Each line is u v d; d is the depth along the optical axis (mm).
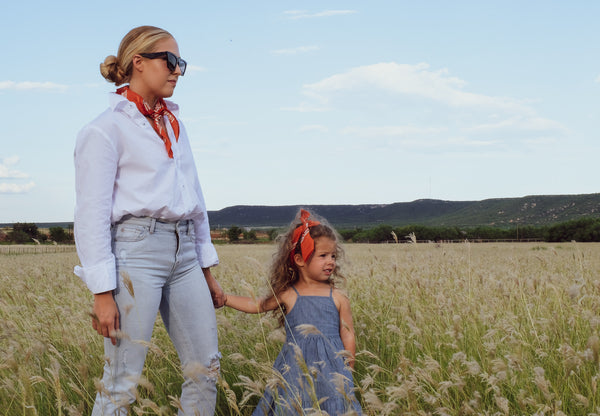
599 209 160125
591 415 2371
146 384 2131
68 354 3465
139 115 2445
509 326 3115
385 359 3629
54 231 50000
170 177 2494
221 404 3234
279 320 3365
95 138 2297
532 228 69438
